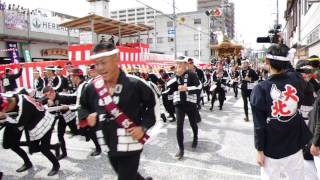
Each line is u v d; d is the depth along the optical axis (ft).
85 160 18.74
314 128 10.28
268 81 9.36
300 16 67.56
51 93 18.66
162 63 55.11
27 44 68.28
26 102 14.88
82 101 9.76
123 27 54.54
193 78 19.35
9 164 18.30
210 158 18.86
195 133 21.01
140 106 9.46
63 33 77.87
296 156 9.43
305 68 15.10
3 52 62.80
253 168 17.02
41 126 15.70
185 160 18.51
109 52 8.55
